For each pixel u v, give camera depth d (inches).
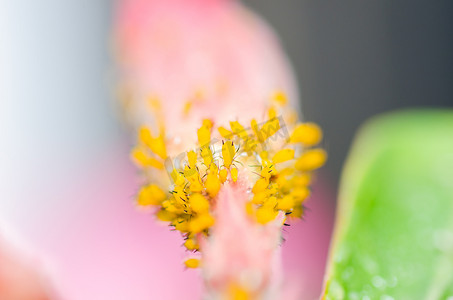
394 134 3.5
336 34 7.2
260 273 2.5
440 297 2.8
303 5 6.9
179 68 4.7
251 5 6.0
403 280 2.8
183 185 2.5
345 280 2.8
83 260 5.2
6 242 3.0
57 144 6.2
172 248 5.4
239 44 5.2
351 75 7.2
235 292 2.5
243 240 2.5
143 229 5.6
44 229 5.3
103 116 6.6
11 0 6.4
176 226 2.6
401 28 7.3
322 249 5.0
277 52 5.5
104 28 6.7
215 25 5.2
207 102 3.3
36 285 2.9
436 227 3.0
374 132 3.5
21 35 6.4
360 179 3.2
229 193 2.5
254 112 2.9
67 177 6.0
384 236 2.9
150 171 2.6
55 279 3.0
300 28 6.9
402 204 3.1
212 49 4.9
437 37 7.3
